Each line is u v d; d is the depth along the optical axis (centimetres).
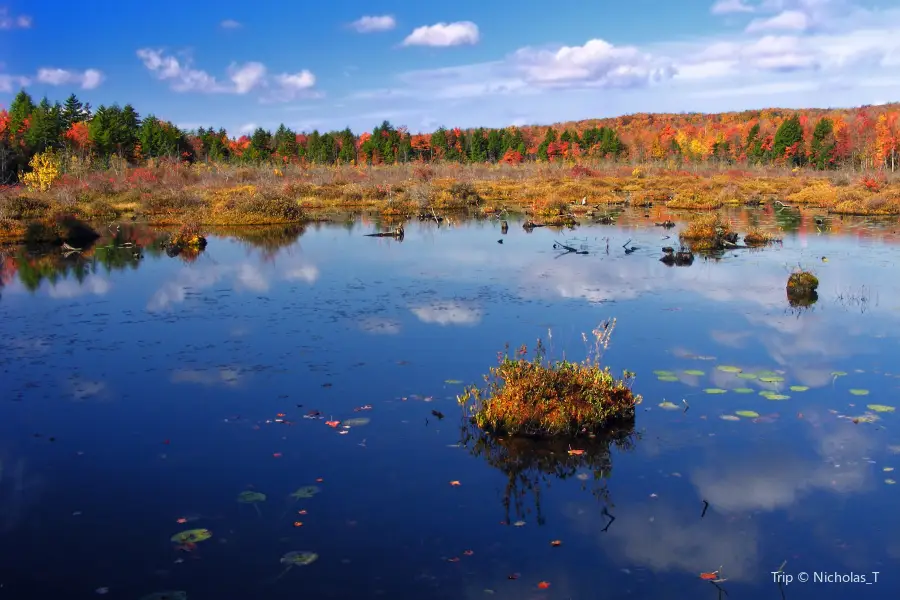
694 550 518
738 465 650
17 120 7375
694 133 10519
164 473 641
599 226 2623
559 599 460
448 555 510
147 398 836
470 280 1554
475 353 1000
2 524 553
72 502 589
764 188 4388
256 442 707
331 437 718
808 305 1273
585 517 564
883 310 1225
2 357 1006
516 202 3981
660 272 1627
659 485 617
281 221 2945
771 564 501
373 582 476
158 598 456
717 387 852
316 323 1182
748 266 1697
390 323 1176
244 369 941
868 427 727
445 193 3819
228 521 556
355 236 2423
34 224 2369
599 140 8806
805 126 8525
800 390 832
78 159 5444
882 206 3006
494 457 674
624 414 763
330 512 570
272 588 468
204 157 8212
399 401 817
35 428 749
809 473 632
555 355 972
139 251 2108
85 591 466
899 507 572
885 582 477
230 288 1504
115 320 1224
